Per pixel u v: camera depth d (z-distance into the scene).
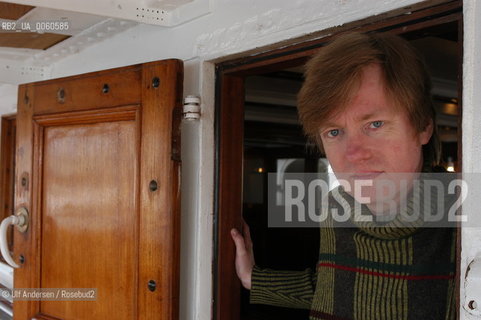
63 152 2.45
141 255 2.04
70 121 2.39
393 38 1.21
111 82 2.19
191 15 2.12
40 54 3.13
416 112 1.18
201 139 2.08
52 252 2.47
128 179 2.14
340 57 1.19
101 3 1.99
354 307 1.35
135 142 2.09
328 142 1.30
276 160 8.09
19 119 2.66
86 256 2.30
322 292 1.49
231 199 2.13
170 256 1.95
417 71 1.19
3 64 3.25
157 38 2.37
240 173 2.17
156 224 1.99
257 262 5.75
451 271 1.24
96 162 2.28
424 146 1.30
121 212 2.16
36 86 2.56
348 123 1.23
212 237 2.11
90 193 2.30
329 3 1.55
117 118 2.18
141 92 2.07
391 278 1.27
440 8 1.31
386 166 1.22
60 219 2.44
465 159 1.11
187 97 2.06
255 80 4.79
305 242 5.69
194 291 2.10
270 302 1.87
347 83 1.18
